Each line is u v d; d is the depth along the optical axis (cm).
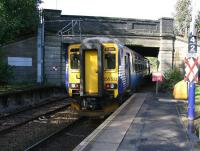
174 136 1127
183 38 3238
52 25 3005
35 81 2925
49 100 2520
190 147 989
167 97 2334
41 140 1203
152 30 3241
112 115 1520
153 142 1045
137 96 2355
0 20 2233
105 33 3095
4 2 2259
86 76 1708
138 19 3189
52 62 2980
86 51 1705
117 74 1702
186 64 1380
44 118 1742
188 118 1388
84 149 963
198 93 2500
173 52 3256
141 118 1454
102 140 1066
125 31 3145
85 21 3053
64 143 1248
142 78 3275
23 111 1952
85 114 1719
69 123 1602
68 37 2989
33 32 2911
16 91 2106
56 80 2988
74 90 1758
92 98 1697
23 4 2412
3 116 1714
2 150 1129
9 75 2722
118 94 1708
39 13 2803
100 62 1670
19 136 1337
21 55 2884
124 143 1032
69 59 1769
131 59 2217
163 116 1515
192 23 1378
